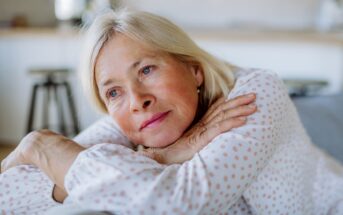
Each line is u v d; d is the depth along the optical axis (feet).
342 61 10.87
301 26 15.38
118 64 2.87
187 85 3.04
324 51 10.98
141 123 2.93
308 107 7.84
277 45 11.16
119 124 3.05
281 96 3.15
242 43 11.28
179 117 2.98
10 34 12.03
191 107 3.05
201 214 2.34
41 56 12.41
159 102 2.91
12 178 2.83
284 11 15.40
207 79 3.31
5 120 13.16
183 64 3.12
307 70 11.18
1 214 2.85
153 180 2.33
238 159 2.57
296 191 3.35
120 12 3.05
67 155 2.66
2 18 14.34
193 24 15.92
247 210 3.13
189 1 15.88
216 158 2.52
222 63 3.40
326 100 8.17
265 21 15.61
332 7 13.35
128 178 2.33
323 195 3.86
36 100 12.67
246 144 2.66
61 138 2.83
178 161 2.91
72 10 14.74
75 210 2.39
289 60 11.21
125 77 2.87
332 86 11.07
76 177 2.45
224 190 2.45
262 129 2.80
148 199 2.26
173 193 2.30
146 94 2.88
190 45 3.15
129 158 2.45
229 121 2.81
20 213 2.85
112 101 3.01
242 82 3.23
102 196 2.32
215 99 3.36
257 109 2.91
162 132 2.95
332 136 6.97
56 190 2.80
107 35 2.93
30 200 2.83
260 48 11.25
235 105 2.96
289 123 3.33
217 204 2.42
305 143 3.63
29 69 11.43
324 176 3.92
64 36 11.65
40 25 14.83
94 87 3.18
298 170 3.41
